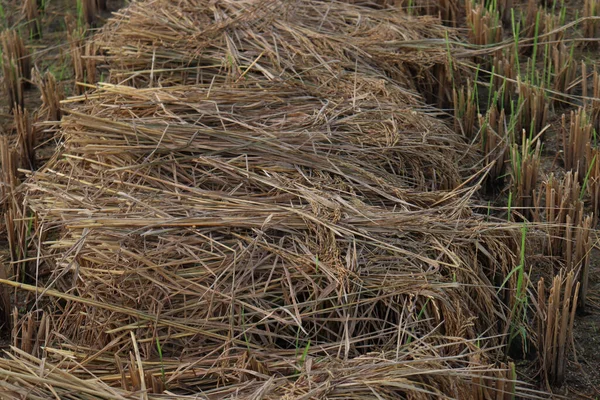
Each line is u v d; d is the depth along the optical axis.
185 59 4.26
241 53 4.28
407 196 3.33
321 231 3.01
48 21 5.61
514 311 3.04
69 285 3.30
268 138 3.50
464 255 3.11
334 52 4.34
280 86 4.00
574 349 2.96
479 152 4.13
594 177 3.86
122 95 3.93
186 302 2.85
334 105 3.87
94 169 3.49
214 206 3.14
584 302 3.30
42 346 2.86
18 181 3.93
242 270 2.90
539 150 4.12
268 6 4.63
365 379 2.48
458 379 2.60
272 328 2.86
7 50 4.91
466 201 3.31
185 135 3.50
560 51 4.86
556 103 4.64
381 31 4.64
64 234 3.29
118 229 3.01
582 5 5.54
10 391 2.42
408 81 4.44
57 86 4.48
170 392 2.54
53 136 4.39
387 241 3.02
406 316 2.84
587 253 3.21
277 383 2.52
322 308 2.86
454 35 4.86
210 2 4.66
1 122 4.62
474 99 4.67
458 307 2.83
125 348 2.81
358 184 3.38
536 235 3.40
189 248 2.95
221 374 2.60
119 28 4.62
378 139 3.65
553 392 2.94
